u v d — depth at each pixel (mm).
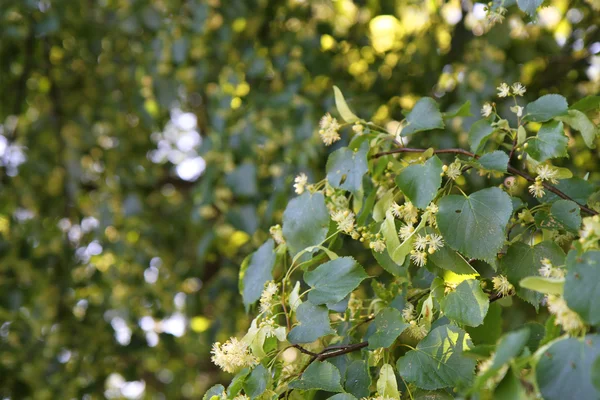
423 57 1870
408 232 1125
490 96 1672
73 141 2469
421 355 1104
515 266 1125
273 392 1117
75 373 2215
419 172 1128
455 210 1110
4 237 2244
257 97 1960
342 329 1220
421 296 1204
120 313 2264
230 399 1109
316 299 1134
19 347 2172
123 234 2361
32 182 2459
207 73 2154
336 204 1224
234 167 2006
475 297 1105
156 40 2150
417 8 1953
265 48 2109
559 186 1183
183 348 2357
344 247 1628
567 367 961
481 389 987
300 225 1203
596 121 1214
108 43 2488
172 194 2711
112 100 2486
